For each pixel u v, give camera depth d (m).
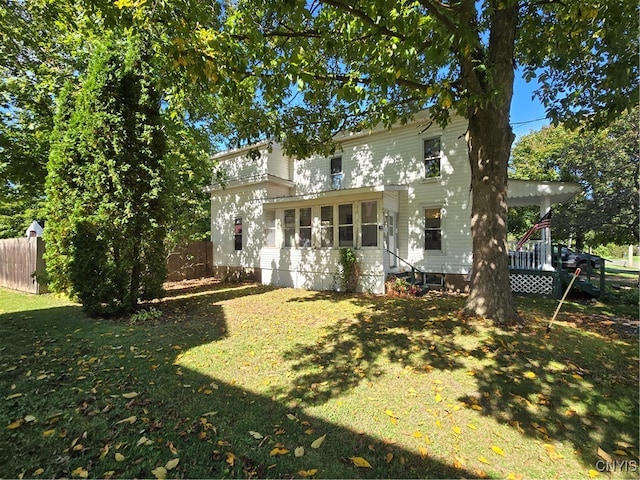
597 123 5.71
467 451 2.37
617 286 11.18
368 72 5.59
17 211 19.22
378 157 11.95
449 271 10.41
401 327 5.47
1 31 7.54
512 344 4.51
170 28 3.76
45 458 2.16
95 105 6.11
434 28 3.71
